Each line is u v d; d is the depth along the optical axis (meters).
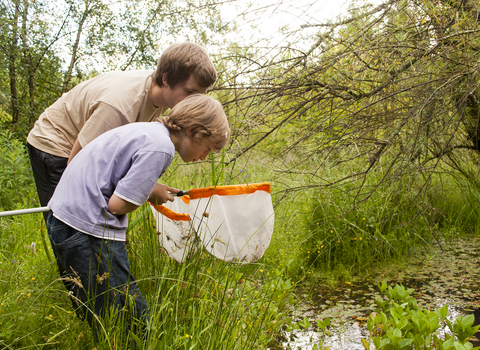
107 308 1.55
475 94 3.64
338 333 2.36
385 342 1.94
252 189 2.08
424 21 3.12
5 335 1.58
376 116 3.32
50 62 9.34
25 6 9.07
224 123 1.82
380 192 3.54
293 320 2.55
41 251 2.63
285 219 3.66
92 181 1.59
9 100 9.78
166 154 1.61
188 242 2.07
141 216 2.29
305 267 3.42
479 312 2.50
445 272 3.23
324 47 3.28
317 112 3.55
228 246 2.08
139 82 1.96
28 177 5.13
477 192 4.39
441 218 4.33
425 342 1.98
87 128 1.82
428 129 3.25
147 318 1.68
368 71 3.39
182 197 2.22
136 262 2.15
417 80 3.13
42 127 2.04
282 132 3.60
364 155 3.56
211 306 1.98
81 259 1.58
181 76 1.92
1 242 2.86
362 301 2.80
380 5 3.30
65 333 1.67
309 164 3.62
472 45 3.12
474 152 4.37
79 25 9.62
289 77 3.32
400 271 3.32
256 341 2.03
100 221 1.57
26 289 1.79
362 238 3.55
